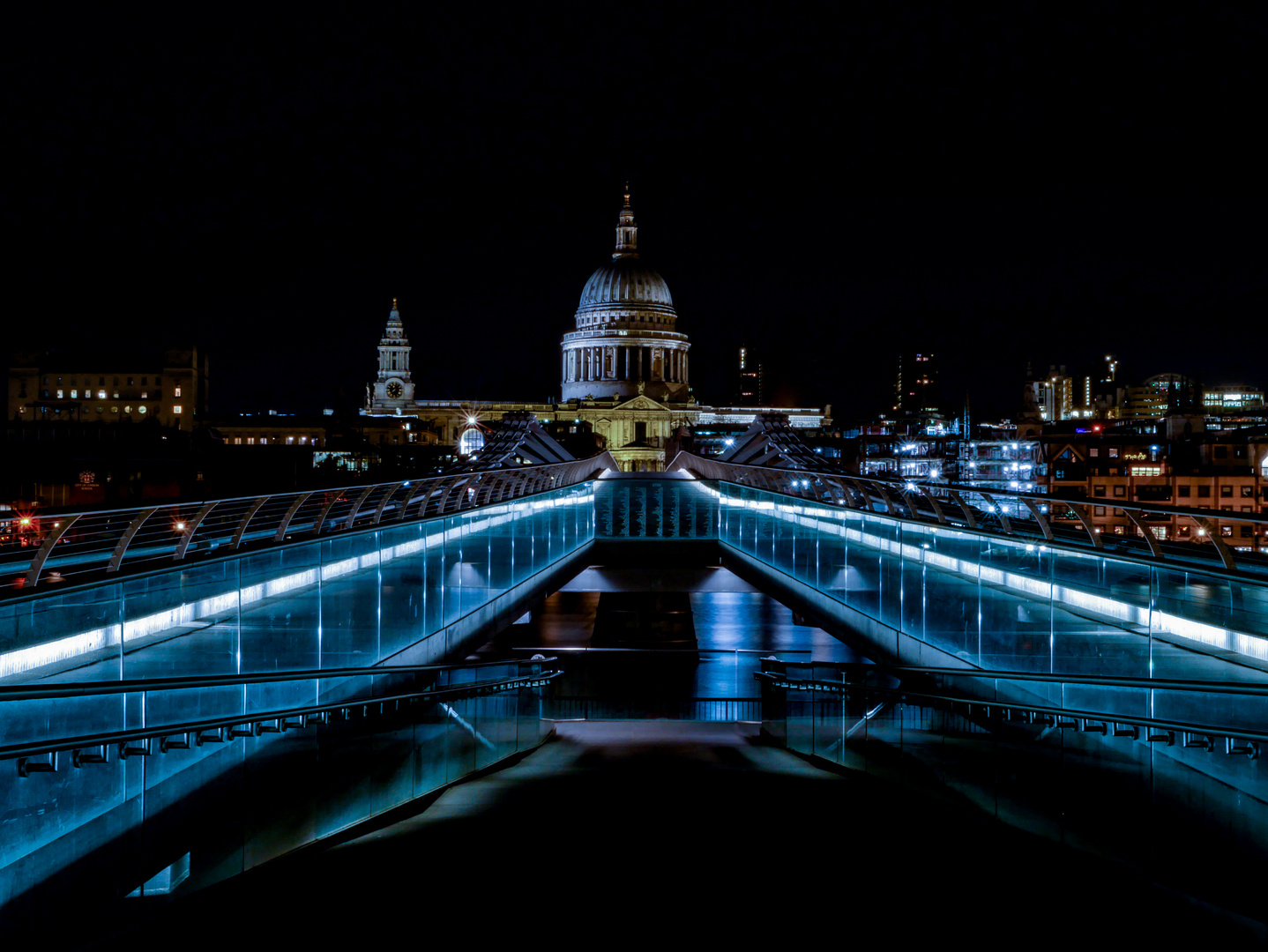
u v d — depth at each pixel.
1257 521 22.84
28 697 14.22
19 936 14.59
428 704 22.70
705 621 75.94
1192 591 31.05
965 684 27.16
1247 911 14.12
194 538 35.00
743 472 63.62
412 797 21.50
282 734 18.97
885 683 29.42
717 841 15.42
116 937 12.36
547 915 12.16
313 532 29.69
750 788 20.12
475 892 13.06
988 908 12.76
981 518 42.56
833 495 48.50
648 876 13.63
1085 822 19.27
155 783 16.69
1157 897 13.63
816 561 43.38
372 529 31.78
